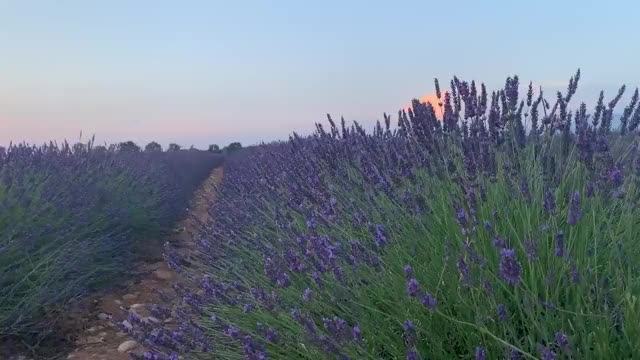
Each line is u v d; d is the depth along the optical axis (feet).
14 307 13.62
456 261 8.44
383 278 9.06
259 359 8.23
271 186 18.51
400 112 14.37
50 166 25.38
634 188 9.90
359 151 15.94
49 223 17.61
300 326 8.82
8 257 14.96
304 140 23.31
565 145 12.32
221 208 22.47
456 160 12.49
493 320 7.35
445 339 7.97
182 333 10.04
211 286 11.39
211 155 95.86
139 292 18.39
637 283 7.43
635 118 12.53
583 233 8.64
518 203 9.77
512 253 6.73
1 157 24.98
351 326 9.21
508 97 12.82
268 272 9.69
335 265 9.02
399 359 7.94
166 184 40.40
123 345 13.76
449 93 13.60
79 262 17.03
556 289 7.36
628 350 6.62
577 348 6.72
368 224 10.63
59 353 13.56
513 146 12.75
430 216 10.85
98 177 27.50
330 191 13.89
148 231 26.71
